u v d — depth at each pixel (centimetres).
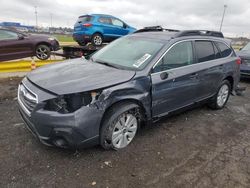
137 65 381
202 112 542
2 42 907
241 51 952
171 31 479
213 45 514
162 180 299
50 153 338
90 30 1175
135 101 358
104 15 1230
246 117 534
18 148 345
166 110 416
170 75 400
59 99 294
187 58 443
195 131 441
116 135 346
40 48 1013
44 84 316
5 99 556
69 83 313
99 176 298
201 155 360
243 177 315
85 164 319
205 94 498
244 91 761
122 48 442
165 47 402
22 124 421
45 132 298
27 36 977
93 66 386
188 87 439
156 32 473
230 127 471
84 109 299
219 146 392
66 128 292
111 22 1251
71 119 293
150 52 398
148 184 290
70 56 945
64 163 319
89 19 1192
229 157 360
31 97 312
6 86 659
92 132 311
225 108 584
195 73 447
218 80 519
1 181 279
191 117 506
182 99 438
